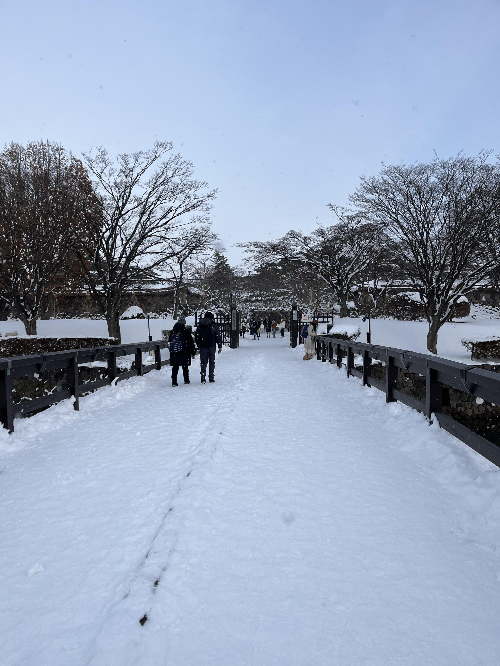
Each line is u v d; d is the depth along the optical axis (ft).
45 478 14.20
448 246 68.95
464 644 6.57
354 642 6.64
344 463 14.83
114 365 32.32
